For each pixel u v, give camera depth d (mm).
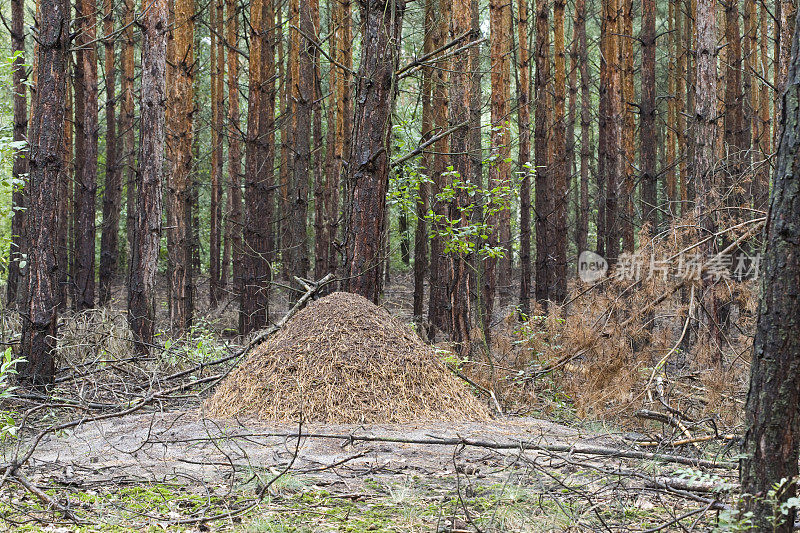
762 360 3064
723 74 18328
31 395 7680
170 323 14312
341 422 6188
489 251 10211
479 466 5145
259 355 6840
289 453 5223
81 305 15445
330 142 18688
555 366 8258
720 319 8289
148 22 10758
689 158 17047
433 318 15016
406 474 4895
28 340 8047
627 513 4113
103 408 7520
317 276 17031
